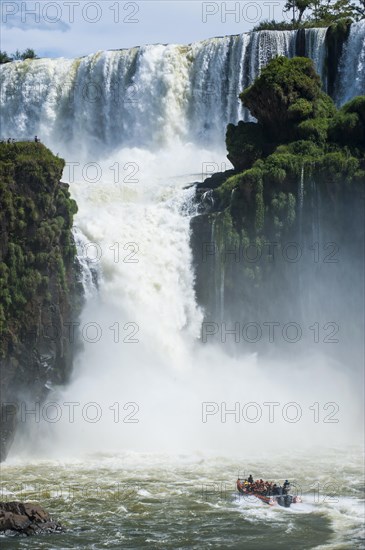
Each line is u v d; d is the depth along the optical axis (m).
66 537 60.06
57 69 129.25
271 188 90.94
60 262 83.44
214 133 119.81
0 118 131.00
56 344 83.00
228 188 93.12
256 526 62.22
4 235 80.81
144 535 60.53
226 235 91.00
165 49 123.12
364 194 89.06
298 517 63.97
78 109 127.06
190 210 95.88
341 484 71.06
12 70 131.00
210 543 59.25
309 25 134.12
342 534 60.78
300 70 98.88
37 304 81.69
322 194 90.19
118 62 125.50
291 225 90.50
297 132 96.00
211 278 92.19
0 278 80.44
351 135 93.62
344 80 113.38
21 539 59.59
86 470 75.12
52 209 83.38
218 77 120.06
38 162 82.25
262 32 117.56
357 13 136.25
